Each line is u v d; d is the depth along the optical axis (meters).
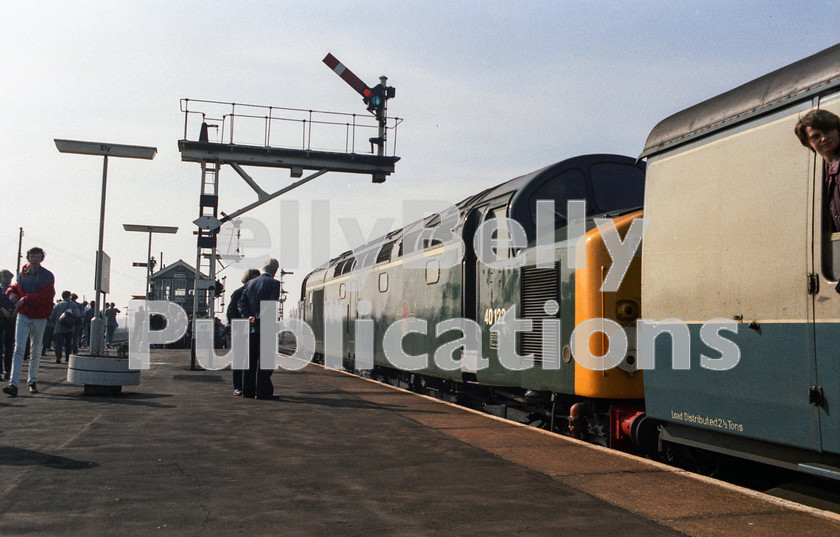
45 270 9.81
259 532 3.85
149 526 3.91
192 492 4.70
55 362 17.20
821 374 4.45
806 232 4.61
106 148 13.39
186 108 17.27
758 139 5.07
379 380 16.41
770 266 4.88
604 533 3.94
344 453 6.26
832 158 4.07
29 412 8.11
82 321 20.34
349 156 17.83
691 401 5.61
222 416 8.36
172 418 8.04
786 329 4.72
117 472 5.22
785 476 5.66
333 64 18.06
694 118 5.80
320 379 14.77
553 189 9.21
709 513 4.40
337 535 3.83
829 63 4.61
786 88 4.90
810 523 4.19
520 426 8.14
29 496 4.46
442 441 7.01
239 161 17.27
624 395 7.09
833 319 4.37
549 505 4.55
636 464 5.95
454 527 4.02
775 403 4.80
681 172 5.86
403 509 4.40
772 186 4.91
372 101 18.06
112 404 9.09
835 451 4.34
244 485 4.95
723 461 6.09
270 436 7.05
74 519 4.00
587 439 7.73
